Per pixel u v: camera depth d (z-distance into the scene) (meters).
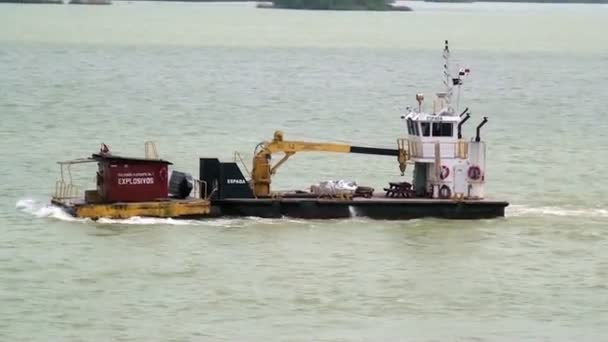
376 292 84.31
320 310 80.12
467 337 75.56
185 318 77.88
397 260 92.31
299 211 103.12
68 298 81.56
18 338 73.62
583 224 105.75
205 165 103.31
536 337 75.75
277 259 91.62
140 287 84.19
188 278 86.44
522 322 78.75
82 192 115.38
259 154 104.38
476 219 105.62
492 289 85.69
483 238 99.62
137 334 74.62
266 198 103.19
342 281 86.62
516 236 100.56
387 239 98.19
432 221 104.31
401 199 104.69
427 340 74.81
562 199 118.19
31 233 97.56
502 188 124.75
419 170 107.56
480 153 106.44
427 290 85.00
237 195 102.94
